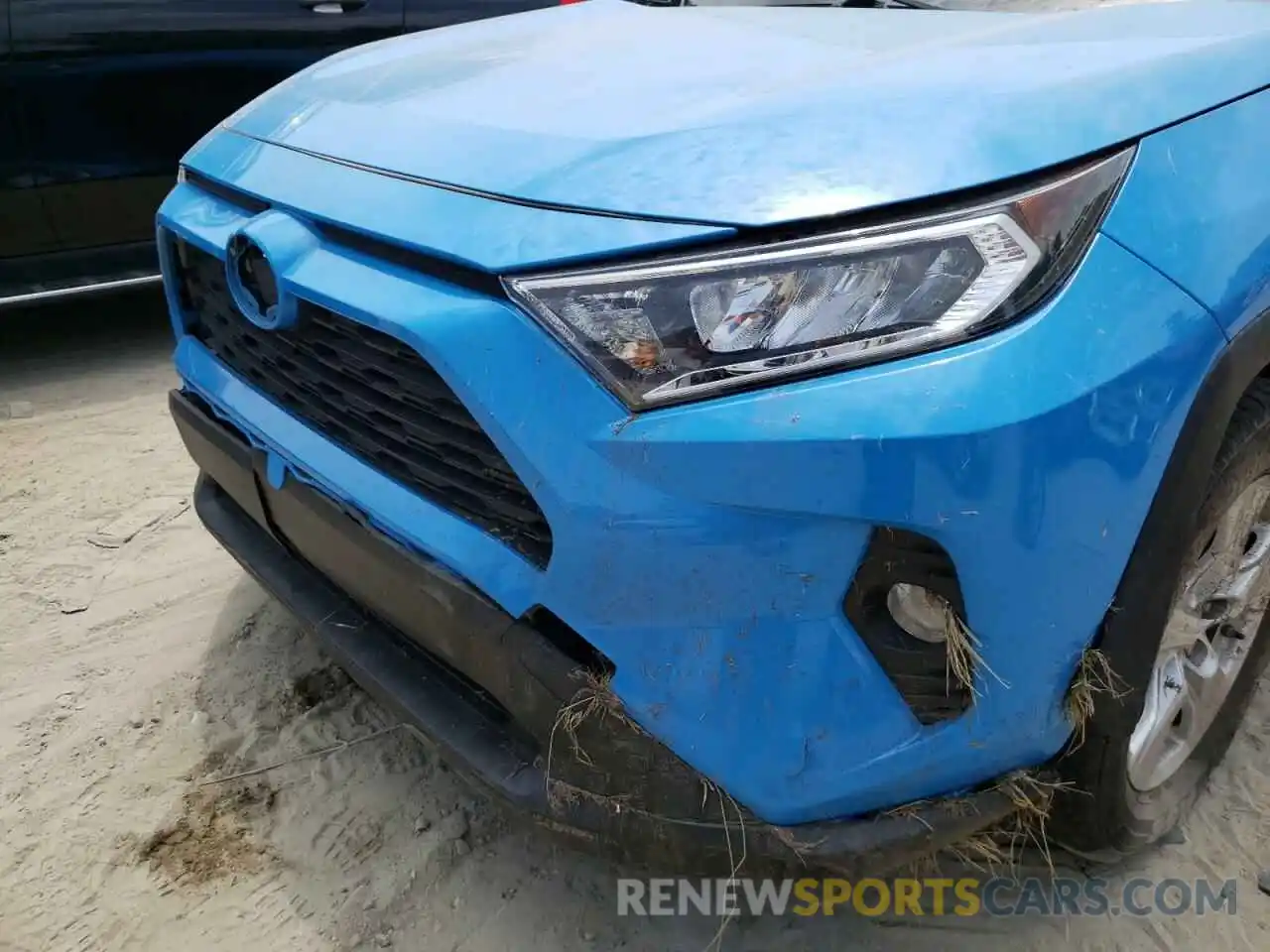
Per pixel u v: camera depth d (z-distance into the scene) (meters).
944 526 1.29
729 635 1.35
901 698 1.39
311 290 1.62
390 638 1.88
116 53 3.66
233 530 2.24
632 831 1.49
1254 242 1.50
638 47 2.04
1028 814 1.64
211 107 3.93
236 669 2.48
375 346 1.57
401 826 2.06
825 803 1.43
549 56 2.06
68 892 1.92
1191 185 1.47
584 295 1.37
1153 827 1.89
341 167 1.77
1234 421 1.65
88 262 3.87
